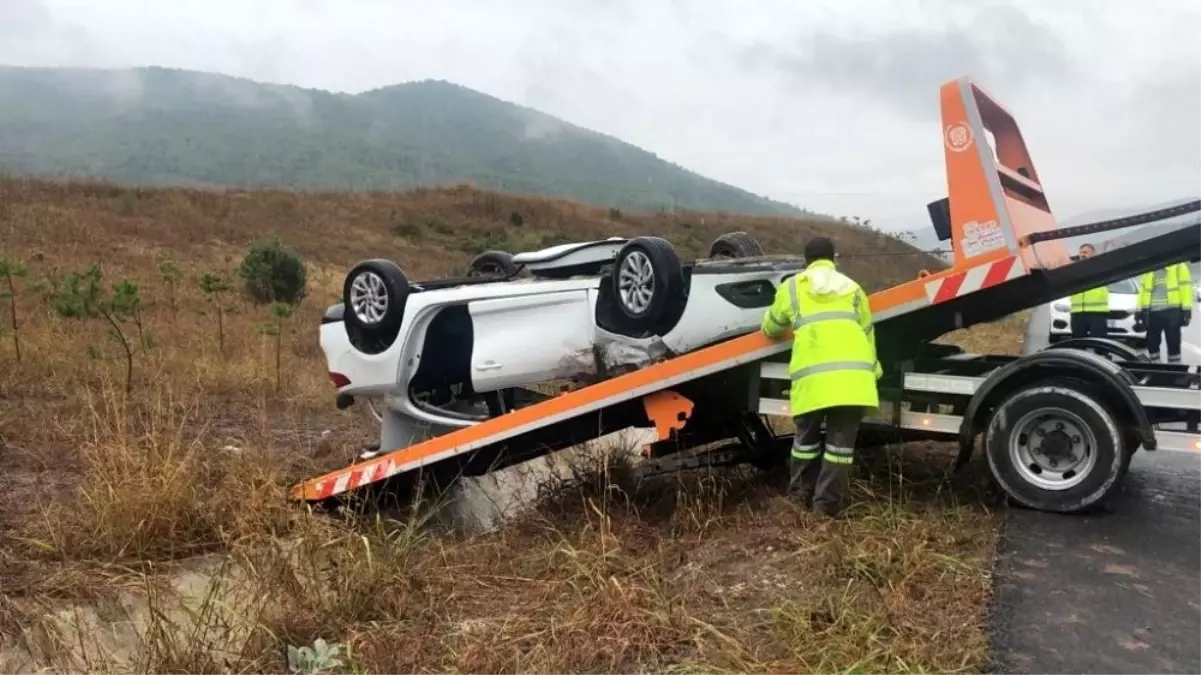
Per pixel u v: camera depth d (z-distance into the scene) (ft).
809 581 13.08
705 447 22.00
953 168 16.05
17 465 21.26
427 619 13.41
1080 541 14.24
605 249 22.34
